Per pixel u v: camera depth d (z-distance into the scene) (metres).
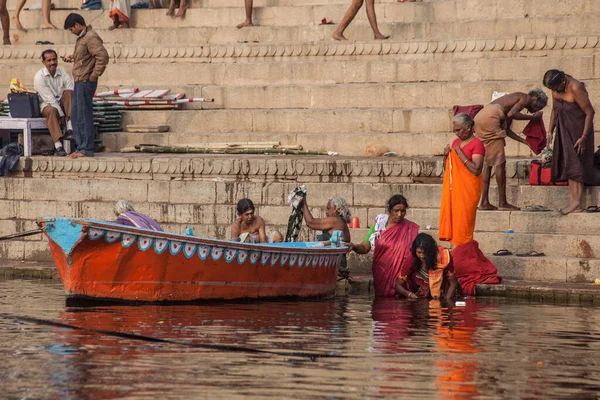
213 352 28.67
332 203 43.59
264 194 48.72
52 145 57.28
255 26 67.00
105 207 50.09
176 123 61.28
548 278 42.84
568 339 31.23
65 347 29.17
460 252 41.94
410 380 25.64
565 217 44.22
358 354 28.64
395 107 59.22
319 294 41.19
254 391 24.36
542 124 48.03
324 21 66.00
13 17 71.19
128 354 28.30
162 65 64.69
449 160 42.16
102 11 71.38
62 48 67.00
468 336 31.64
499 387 25.06
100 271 37.38
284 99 61.16
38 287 42.22
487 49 60.41
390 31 64.31
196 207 48.84
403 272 41.22
